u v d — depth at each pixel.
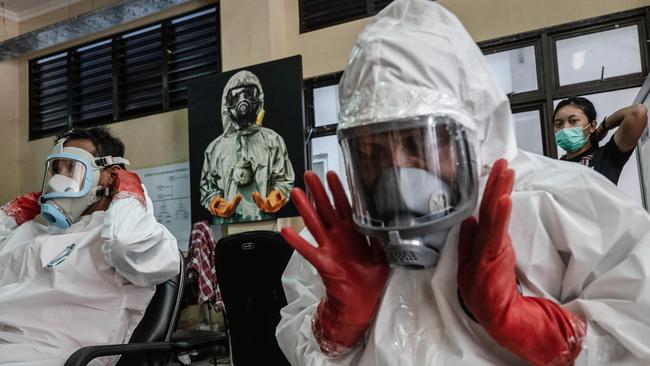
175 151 3.75
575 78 2.74
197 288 3.01
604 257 0.57
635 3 2.62
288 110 3.06
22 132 4.48
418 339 0.62
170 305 1.36
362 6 3.29
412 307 0.65
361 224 0.57
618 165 1.71
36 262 1.36
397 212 0.54
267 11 3.31
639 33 2.62
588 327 0.55
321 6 3.40
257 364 1.64
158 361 1.27
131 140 3.91
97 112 4.19
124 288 1.36
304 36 3.41
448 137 0.55
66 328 1.29
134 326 1.37
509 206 0.52
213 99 3.29
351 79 0.59
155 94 3.93
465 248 0.58
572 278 0.60
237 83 3.22
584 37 2.73
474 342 0.60
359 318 0.62
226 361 2.77
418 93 0.54
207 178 3.26
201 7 3.75
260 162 3.11
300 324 0.77
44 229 1.62
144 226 1.28
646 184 1.69
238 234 1.58
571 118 2.00
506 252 0.54
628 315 0.54
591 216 0.59
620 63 2.66
